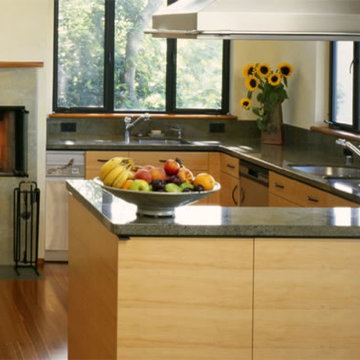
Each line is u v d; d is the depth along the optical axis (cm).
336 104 747
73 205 457
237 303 357
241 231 352
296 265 358
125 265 352
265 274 357
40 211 765
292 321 361
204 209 389
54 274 726
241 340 359
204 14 376
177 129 851
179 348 357
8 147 752
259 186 679
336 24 385
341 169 645
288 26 382
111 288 366
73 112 854
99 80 857
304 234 355
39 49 749
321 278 360
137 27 857
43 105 755
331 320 362
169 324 356
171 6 446
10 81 745
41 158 760
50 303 634
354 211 390
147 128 856
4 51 745
